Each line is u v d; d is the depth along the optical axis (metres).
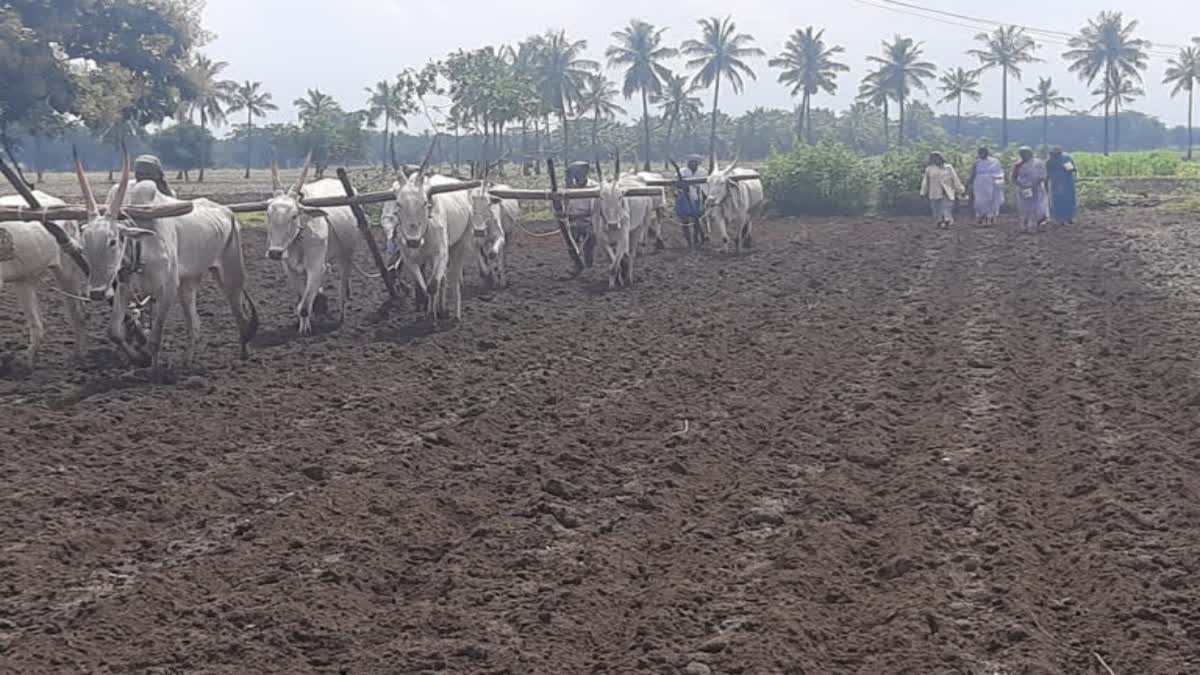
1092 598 7.16
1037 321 16.61
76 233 13.82
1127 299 18.11
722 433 10.93
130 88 39.94
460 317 16.98
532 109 54.78
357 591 7.41
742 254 25.00
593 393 12.77
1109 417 11.34
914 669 6.18
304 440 10.72
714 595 7.29
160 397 12.16
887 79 98.25
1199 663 6.26
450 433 10.92
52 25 38.66
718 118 117.44
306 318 15.73
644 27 89.38
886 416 11.62
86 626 6.84
